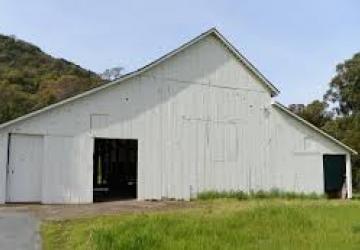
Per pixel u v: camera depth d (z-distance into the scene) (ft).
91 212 64.69
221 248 37.17
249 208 62.59
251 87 97.35
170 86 88.58
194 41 90.48
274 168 97.91
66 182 78.13
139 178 84.38
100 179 102.22
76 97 79.71
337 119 199.21
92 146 80.59
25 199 75.61
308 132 102.22
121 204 77.20
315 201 86.17
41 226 51.16
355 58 207.51
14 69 223.71
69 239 43.50
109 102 82.64
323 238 41.29
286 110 99.86
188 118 89.86
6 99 181.68
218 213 58.75
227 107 94.27
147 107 85.97
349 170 105.70
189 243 38.27
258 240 40.86
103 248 36.83
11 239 44.32
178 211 65.05
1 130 74.90
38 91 205.36
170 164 87.25
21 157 75.87
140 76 85.71
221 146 92.73
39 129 77.15
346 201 87.20
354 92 205.26
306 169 101.30
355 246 38.22
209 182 90.63
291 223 48.55
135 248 36.40
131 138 84.12
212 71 93.30
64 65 252.01
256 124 97.09
